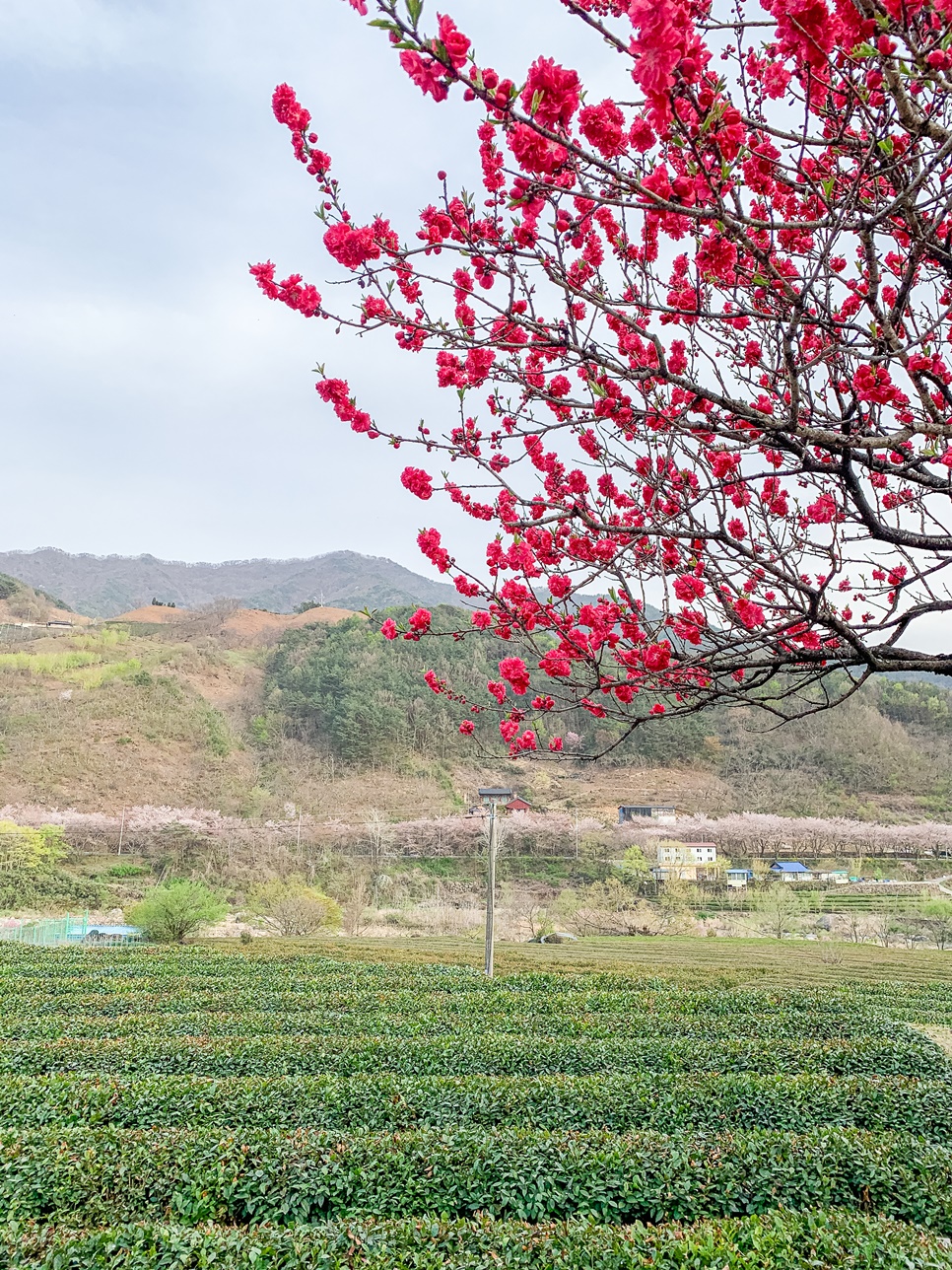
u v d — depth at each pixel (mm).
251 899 40938
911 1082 10609
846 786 67875
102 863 47312
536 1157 8102
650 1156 8109
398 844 56156
